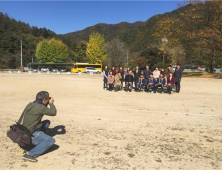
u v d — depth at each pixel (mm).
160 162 3775
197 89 15055
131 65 46469
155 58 47094
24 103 9289
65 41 118625
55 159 3867
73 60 93312
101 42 60031
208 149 4375
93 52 58719
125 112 7707
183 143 4691
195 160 3867
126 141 4777
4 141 4746
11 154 4082
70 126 5914
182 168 3570
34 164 3670
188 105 9133
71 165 3641
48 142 3852
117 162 3760
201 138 5016
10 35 103188
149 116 7125
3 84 17250
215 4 26703
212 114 7441
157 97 11344
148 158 3930
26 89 14453
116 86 13773
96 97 11211
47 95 4137
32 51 101438
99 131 5477
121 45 57812
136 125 6047
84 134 5238
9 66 79875
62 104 9148
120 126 5941
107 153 4133
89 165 3645
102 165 3648
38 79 22359
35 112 3859
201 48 30656
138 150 4285
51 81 20281
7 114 7227
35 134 3854
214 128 5801
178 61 43875
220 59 40719
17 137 3611
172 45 30953
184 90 14500
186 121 6516
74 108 8328
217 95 12203
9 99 10391
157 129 5688
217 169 3547
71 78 25578
